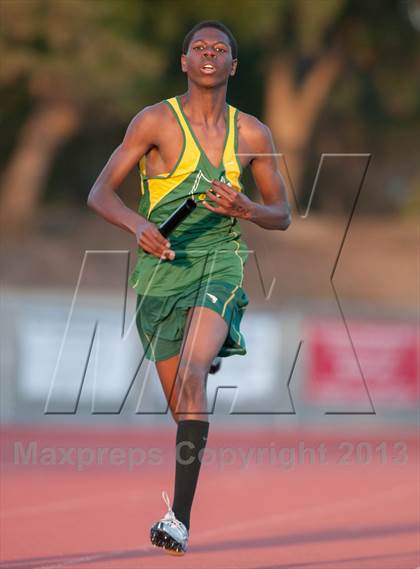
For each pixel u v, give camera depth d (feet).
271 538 58.90
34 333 131.85
